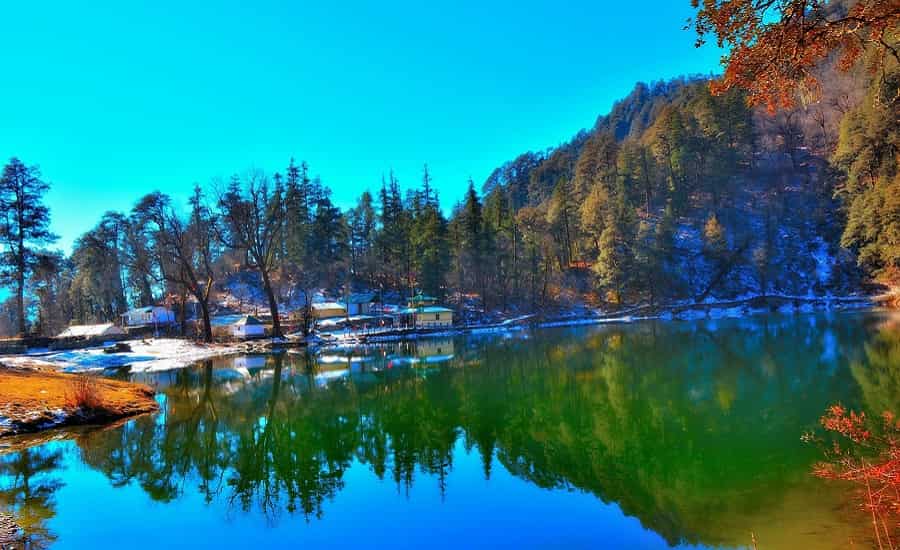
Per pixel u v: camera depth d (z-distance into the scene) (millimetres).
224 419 15922
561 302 70188
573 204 84625
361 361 32781
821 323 41469
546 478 10008
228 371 28703
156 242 49500
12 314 64000
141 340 44906
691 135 84750
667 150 85562
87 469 10773
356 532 7770
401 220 79312
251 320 51812
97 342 39562
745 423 13211
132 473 10570
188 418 15930
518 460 11195
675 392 17984
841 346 27000
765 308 60906
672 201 81062
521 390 20047
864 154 48688
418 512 8523
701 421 13750
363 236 86812
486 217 81938
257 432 14258
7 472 10492
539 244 72938
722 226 72938
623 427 13625
